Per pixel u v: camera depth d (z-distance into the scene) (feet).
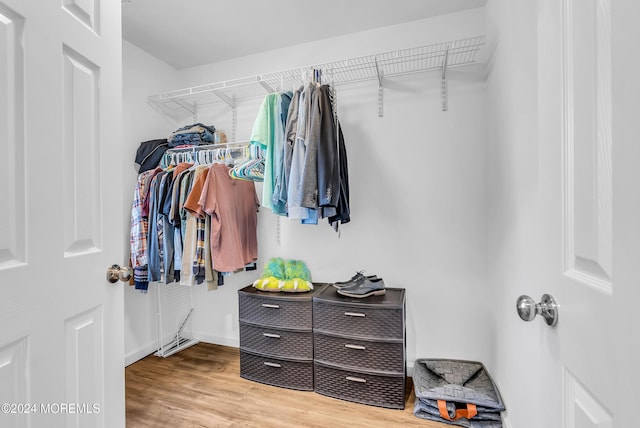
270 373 6.19
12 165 2.06
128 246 7.19
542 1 2.37
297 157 5.20
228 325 8.23
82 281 2.64
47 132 2.31
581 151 1.81
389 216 6.79
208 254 6.26
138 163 7.30
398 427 4.86
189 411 5.28
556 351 2.27
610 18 1.48
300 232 7.50
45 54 2.29
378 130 6.84
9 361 2.03
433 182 6.48
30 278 2.16
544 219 2.36
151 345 7.68
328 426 4.88
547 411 2.52
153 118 7.98
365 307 5.50
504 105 4.73
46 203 2.30
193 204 6.08
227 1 5.92
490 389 5.28
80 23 2.64
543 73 2.36
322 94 5.17
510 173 4.44
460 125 6.30
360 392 5.52
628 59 1.32
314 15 6.37
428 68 6.44
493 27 5.40
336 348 5.70
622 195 1.35
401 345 5.32
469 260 6.25
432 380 5.73
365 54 6.92
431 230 6.50
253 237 7.46
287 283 6.45
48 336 2.30
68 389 2.49
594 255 1.66
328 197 4.91
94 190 2.81
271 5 6.04
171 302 8.20
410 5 6.06
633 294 1.28
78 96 2.62
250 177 6.47
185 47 7.62
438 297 6.45
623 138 1.35
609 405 1.45
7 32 2.03
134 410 5.31
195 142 7.50
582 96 1.80
